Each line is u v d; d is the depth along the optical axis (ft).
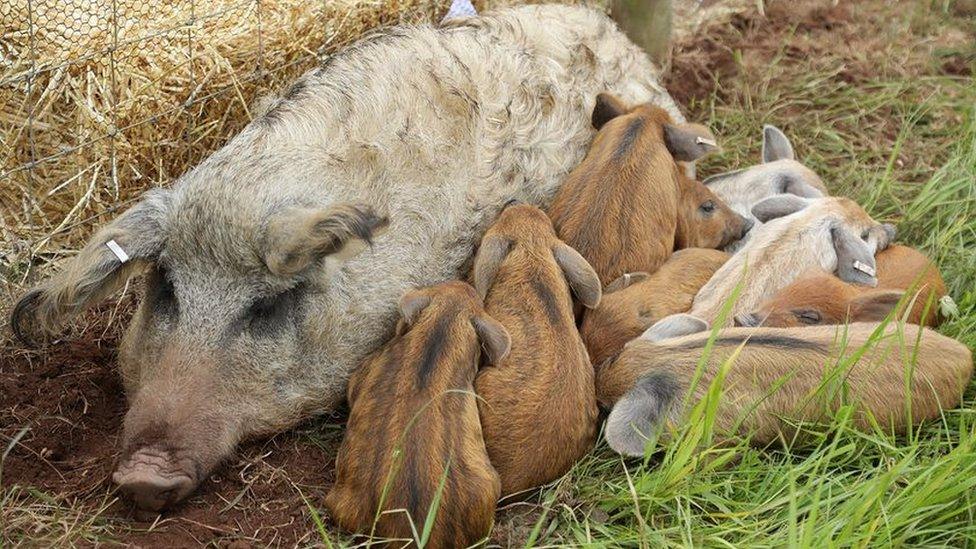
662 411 10.59
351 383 10.83
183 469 10.37
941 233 12.30
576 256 11.04
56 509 10.35
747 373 10.67
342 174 10.85
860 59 14.19
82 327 11.54
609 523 10.47
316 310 10.75
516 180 11.64
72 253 11.89
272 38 12.21
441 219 11.23
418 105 11.23
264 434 10.78
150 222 10.70
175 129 12.02
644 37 13.35
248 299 10.62
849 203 11.89
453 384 10.39
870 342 10.53
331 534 10.36
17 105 11.81
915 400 10.78
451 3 12.89
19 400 11.03
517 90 11.73
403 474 10.09
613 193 11.41
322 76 11.19
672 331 10.93
